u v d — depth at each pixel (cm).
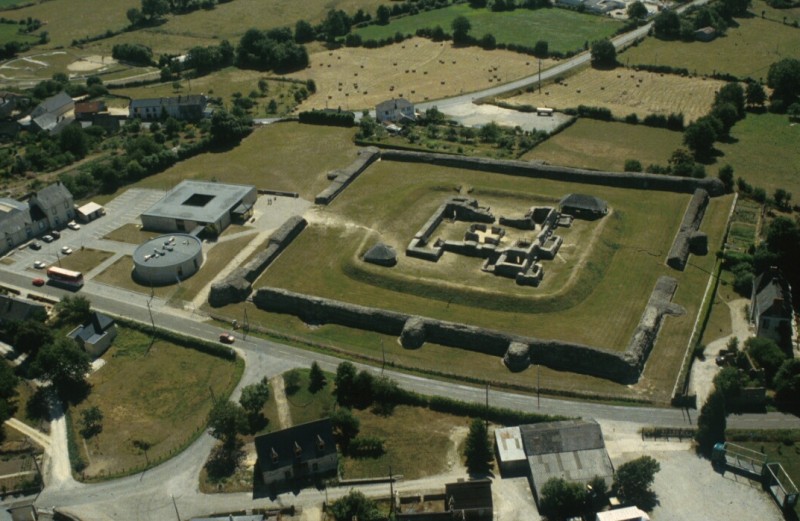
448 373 17150
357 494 13838
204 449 15538
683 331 18088
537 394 16512
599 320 18512
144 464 15275
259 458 14512
